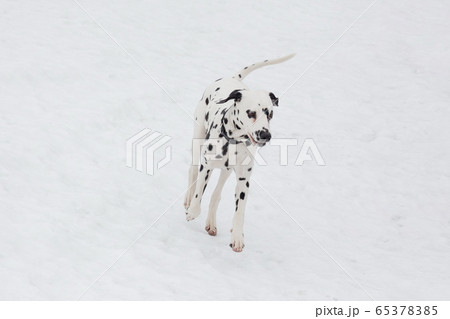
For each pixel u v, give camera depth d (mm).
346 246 8305
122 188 8664
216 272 7078
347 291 7137
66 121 10094
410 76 13797
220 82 7816
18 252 6824
